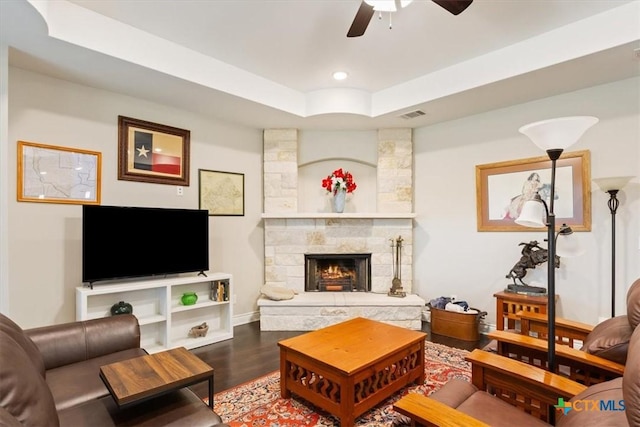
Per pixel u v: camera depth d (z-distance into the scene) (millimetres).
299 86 3975
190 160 3988
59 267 3062
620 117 3154
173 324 3682
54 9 2381
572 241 2018
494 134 3977
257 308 4629
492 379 1748
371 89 4062
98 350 2205
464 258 4242
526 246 3537
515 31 2818
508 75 3062
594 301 3279
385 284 4594
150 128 3652
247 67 3486
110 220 3145
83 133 3213
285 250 4594
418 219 4684
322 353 2316
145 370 1777
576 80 3137
